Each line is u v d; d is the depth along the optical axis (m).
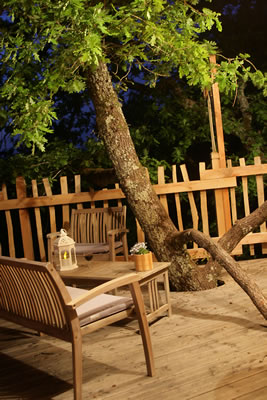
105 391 2.86
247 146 8.54
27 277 2.89
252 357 3.09
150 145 8.85
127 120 9.34
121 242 5.23
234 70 4.54
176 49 4.35
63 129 9.66
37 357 3.55
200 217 9.06
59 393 2.91
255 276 5.18
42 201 5.98
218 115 5.80
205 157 9.73
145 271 3.73
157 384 2.87
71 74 4.08
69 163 7.64
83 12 3.30
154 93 8.52
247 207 5.93
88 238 5.47
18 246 9.36
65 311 2.67
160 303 4.49
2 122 3.98
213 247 4.02
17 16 4.07
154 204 4.84
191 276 4.79
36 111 3.63
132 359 3.29
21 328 4.31
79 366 2.69
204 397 2.64
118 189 5.88
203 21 4.43
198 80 4.61
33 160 7.66
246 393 2.64
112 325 4.07
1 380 3.18
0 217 9.05
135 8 3.81
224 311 4.09
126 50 4.54
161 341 3.55
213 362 3.08
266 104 8.41
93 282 3.80
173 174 5.85
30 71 4.07
